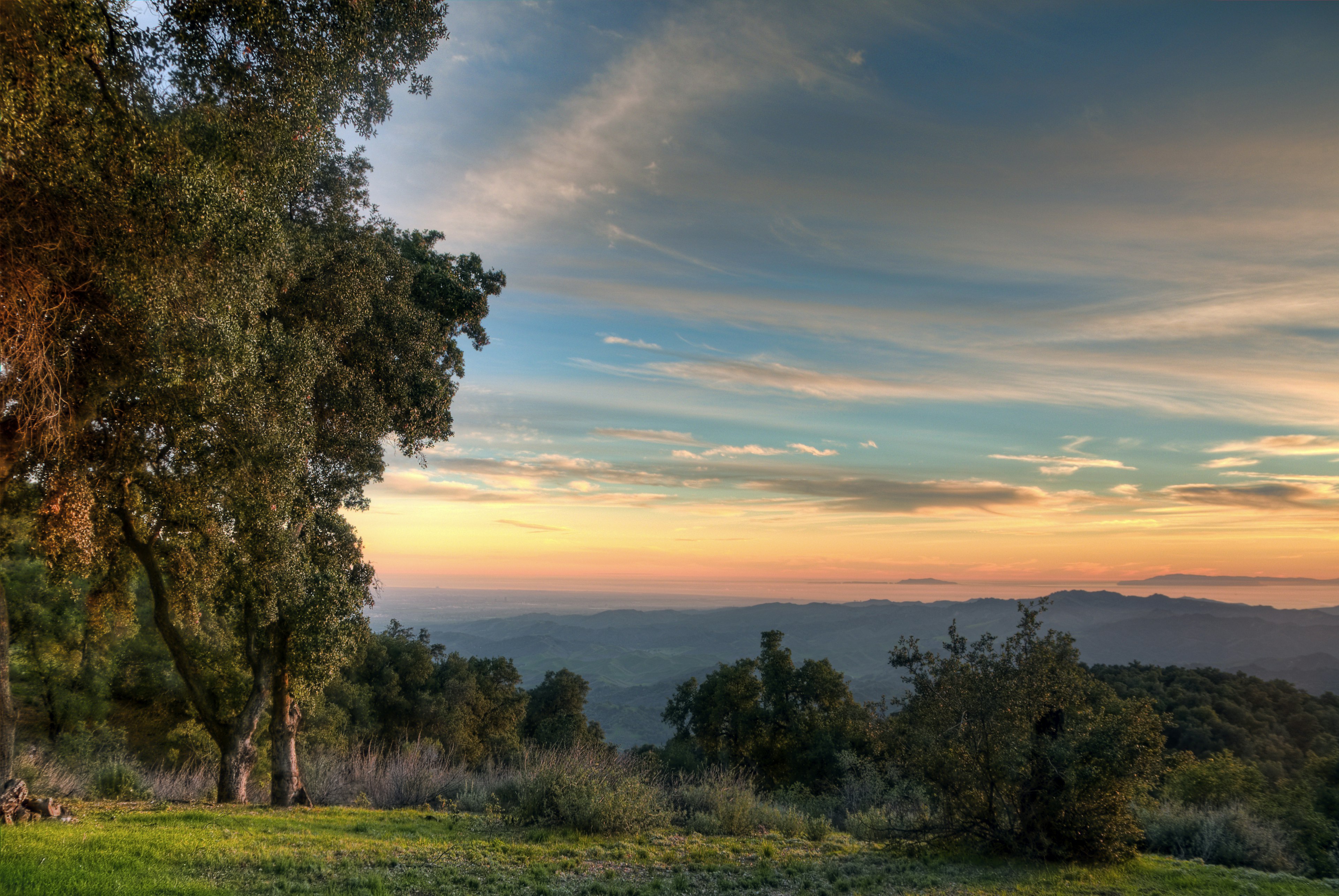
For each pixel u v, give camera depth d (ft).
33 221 28.89
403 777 63.98
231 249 31.96
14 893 20.21
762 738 156.15
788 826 50.62
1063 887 31.76
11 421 37.04
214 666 71.61
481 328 66.23
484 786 61.31
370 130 38.11
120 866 25.03
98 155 27.32
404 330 56.90
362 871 29.27
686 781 61.31
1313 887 33.71
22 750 60.08
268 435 42.50
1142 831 38.01
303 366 43.93
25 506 47.78
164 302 30.96
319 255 49.49
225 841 32.32
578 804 44.21
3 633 37.70
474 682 177.99
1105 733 37.96
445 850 35.22
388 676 158.10
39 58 24.21
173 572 53.47
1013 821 40.09
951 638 43.37
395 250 59.77
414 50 37.19
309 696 55.62
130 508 50.01
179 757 88.69
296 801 57.52
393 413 59.06
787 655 159.84
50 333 33.24
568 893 28.17
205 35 30.30
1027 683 40.11
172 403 40.27
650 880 31.55
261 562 49.52
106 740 79.25
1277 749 100.78
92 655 81.92
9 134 24.66
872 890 30.89
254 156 33.12
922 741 41.65
